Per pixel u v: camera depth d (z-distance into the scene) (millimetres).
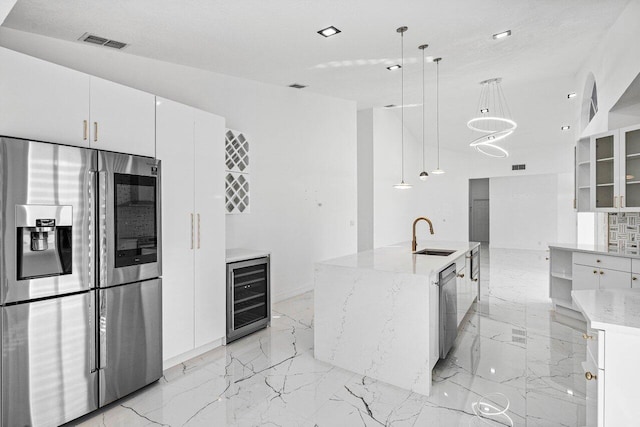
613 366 1496
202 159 3244
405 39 3574
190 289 3109
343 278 2969
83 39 3152
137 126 2648
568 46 4148
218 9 2775
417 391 2586
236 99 4543
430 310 2615
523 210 11328
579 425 2164
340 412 2340
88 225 2250
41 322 2039
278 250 5121
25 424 1979
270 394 2580
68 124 2219
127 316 2494
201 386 2705
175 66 3902
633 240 3973
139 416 2314
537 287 5934
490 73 5016
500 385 2684
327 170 6012
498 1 2938
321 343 3129
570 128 8648
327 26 3184
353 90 5586
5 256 1899
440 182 11719
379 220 8078
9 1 1682
